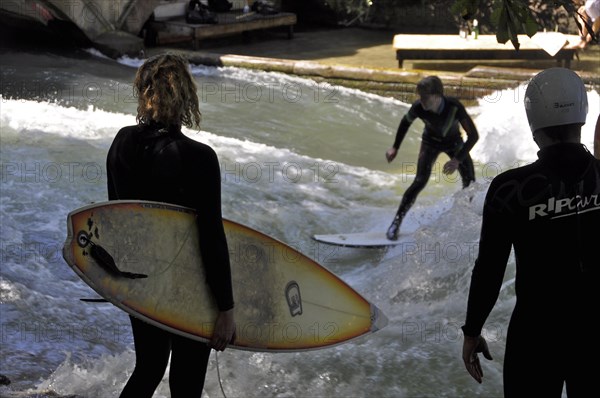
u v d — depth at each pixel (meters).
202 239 3.00
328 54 15.34
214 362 4.50
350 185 8.86
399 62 13.75
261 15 16.50
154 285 2.98
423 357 4.78
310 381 4.45
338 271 6.79
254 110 11.73
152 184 3.00
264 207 7.89
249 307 3.47
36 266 5.82
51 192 7.24
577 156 2.87
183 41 15.80
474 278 2.94
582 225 2.83
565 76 2.88
